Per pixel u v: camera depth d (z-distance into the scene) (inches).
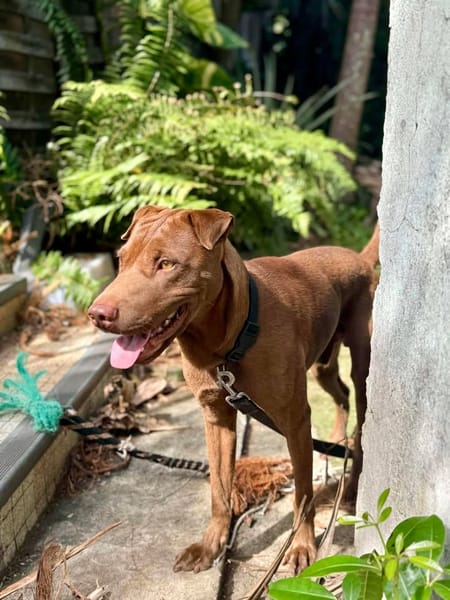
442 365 27.4
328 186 118.4
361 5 150.5
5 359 68.3
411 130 29.4
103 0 111.9
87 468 54.3
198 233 34.7
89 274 84.0
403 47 29.9
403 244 30.6
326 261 47.9
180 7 100.7
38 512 47.7
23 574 42.1
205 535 43.8
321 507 49.3
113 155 90.4
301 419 41.8
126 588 40.4
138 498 50.6
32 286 81.1
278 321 40.0
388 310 32.5
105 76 104.2
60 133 101.7
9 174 87.4
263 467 52.3
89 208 85.7
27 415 51.9
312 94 225.8
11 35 92.4
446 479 27.5
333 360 55.4
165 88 99.3
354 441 49.4
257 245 113.3
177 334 36.2
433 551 25.6
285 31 226.2
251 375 39.4
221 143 88.7
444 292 27.1
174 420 63.4
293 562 42.0
